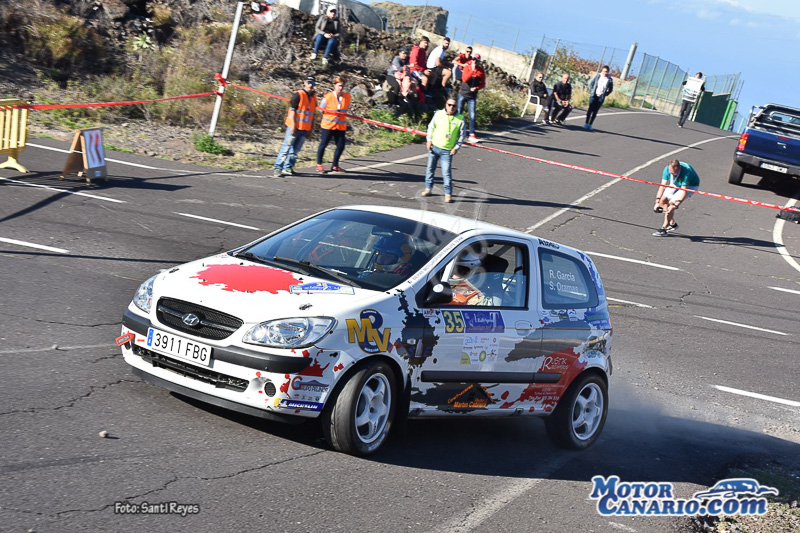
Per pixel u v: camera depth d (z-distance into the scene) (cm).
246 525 429
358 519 462
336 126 1784
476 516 501
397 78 2464
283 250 627
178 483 464
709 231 1891
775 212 2183
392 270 593
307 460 529
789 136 2330
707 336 1138
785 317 1321
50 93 1903
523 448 666
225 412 588
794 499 628
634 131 3297
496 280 638
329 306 539
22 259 913
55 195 1234
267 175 1695
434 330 579
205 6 2548
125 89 1994
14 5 2077
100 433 513
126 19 2314
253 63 2388
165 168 1590
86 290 848
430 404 591
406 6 5841
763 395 916
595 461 664
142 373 567
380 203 1592
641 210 1995
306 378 520
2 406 531
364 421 548
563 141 2714
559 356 663
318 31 2533
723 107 6338
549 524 512
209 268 588
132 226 1145
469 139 2386
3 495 418
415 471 555
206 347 529
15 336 679
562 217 1789
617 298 1275
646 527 537
